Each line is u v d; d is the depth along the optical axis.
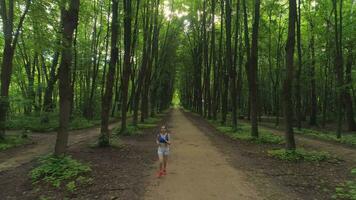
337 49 23.98
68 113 11.52
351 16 27.98
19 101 21.08
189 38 51.81
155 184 9.87
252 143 19.66
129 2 21.75
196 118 47.53
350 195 8.62
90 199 8.34
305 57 35.97
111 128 29.34
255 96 21.52
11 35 18.89
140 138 21.80
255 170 12.02
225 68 32.91
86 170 10.80
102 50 39.81
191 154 15.55
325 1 28.31
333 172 11.86
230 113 59.34
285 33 37.41
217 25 41.62
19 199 8.47
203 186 9.70
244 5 24.00
